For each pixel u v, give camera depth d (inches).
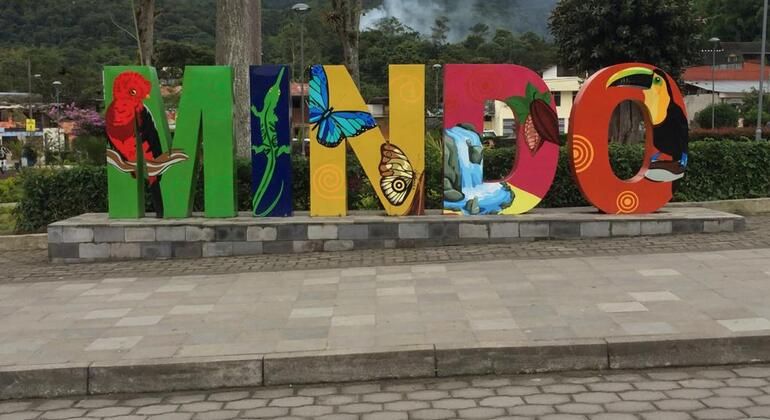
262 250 368.5
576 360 201.6
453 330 221.0
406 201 382.0
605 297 253.1
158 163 376.5
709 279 273.1
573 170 383.2
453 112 378.9
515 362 201.6
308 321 239.3
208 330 233.0
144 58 522.6
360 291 280.2
